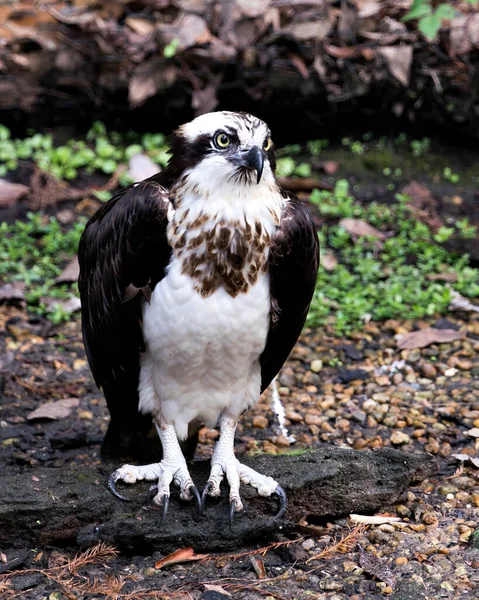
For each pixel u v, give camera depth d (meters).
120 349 8.48
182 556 7.97
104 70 15.72
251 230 7.91
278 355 8.81
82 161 15.31
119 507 8.15
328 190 15.07
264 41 15.48
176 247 7.93
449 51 15.45
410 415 10.32
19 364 11.47
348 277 12.93
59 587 7.66
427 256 13.41
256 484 8.26
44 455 9.80
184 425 8.55
